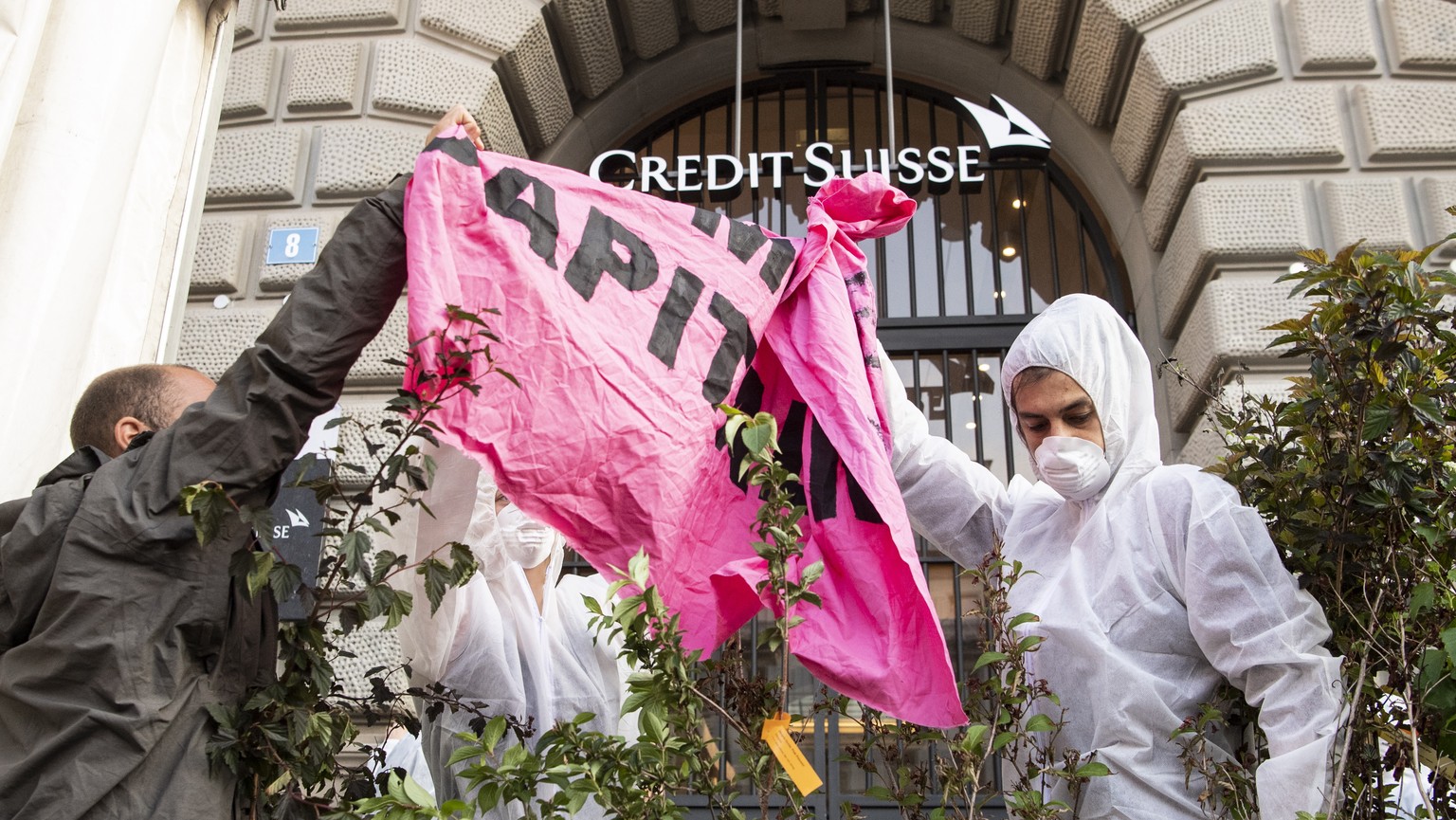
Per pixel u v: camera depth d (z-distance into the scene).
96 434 1.97
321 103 5.05
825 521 2.31
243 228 4.93
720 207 5.61
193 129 3.48
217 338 4.73
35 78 2.89
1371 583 2.27
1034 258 5.41
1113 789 2.20
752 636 4.57
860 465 2.26
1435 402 2.23
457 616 2.40
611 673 2.70
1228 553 2.23
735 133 5.93
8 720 1.62
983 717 2.15
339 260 1.84
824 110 5.86
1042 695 2.17
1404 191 4.74
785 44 5.88
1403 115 4.81
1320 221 4.72
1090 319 2.54
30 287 2.74
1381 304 2.32
